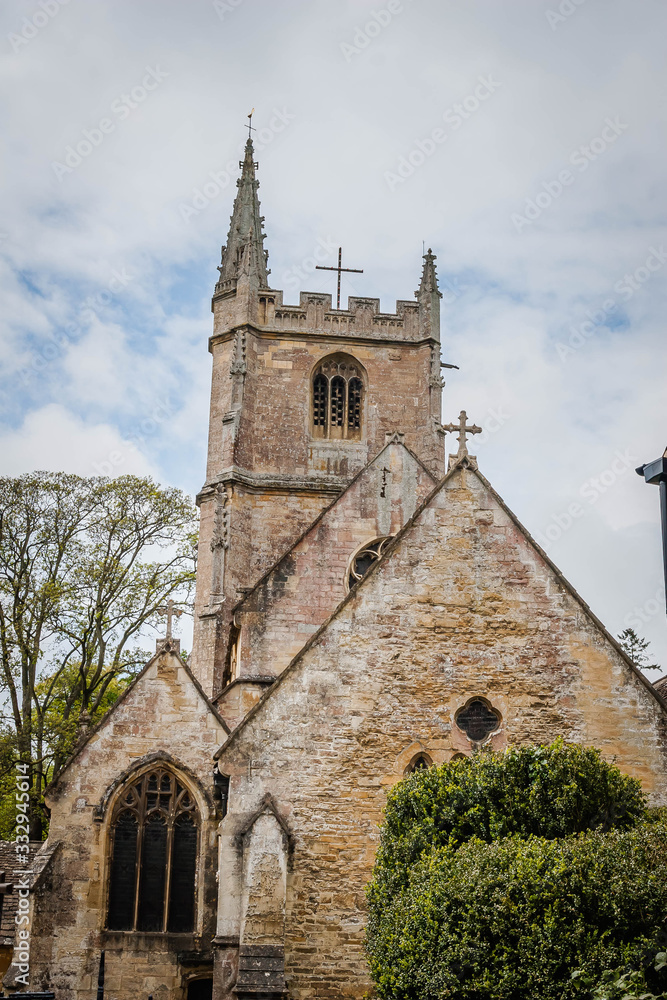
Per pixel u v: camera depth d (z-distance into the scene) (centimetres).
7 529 6319
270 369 6425
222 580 5816
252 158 7156
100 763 3891
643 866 2312
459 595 3175
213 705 4069
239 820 2947
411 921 2416
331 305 6631
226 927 2870
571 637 3152
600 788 2655
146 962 3747
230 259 6806
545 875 2300
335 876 2919
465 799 2653
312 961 2847
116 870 3834
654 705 3103
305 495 6119
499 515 3253
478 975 2275
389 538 4659
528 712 3086
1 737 5762
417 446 6450
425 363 6525
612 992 2014
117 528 6612
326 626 3117
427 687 3094
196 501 6353
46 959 3691
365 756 3023
